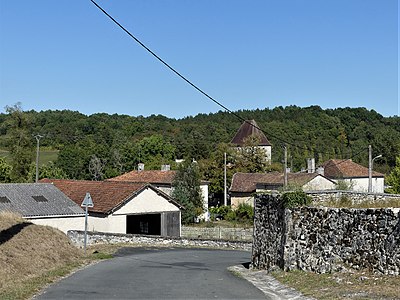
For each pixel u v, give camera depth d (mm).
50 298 11508
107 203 38094
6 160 72375
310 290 12781
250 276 16562
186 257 24422
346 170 66688
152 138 93188
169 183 57656
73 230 33500
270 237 18438
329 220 15188
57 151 91688
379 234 13430
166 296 12047
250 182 64188
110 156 85438
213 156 74312
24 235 20922
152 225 42062
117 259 22000
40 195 37750
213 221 56312
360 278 13180
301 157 73750
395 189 50438
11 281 13891
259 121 98250
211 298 11844
